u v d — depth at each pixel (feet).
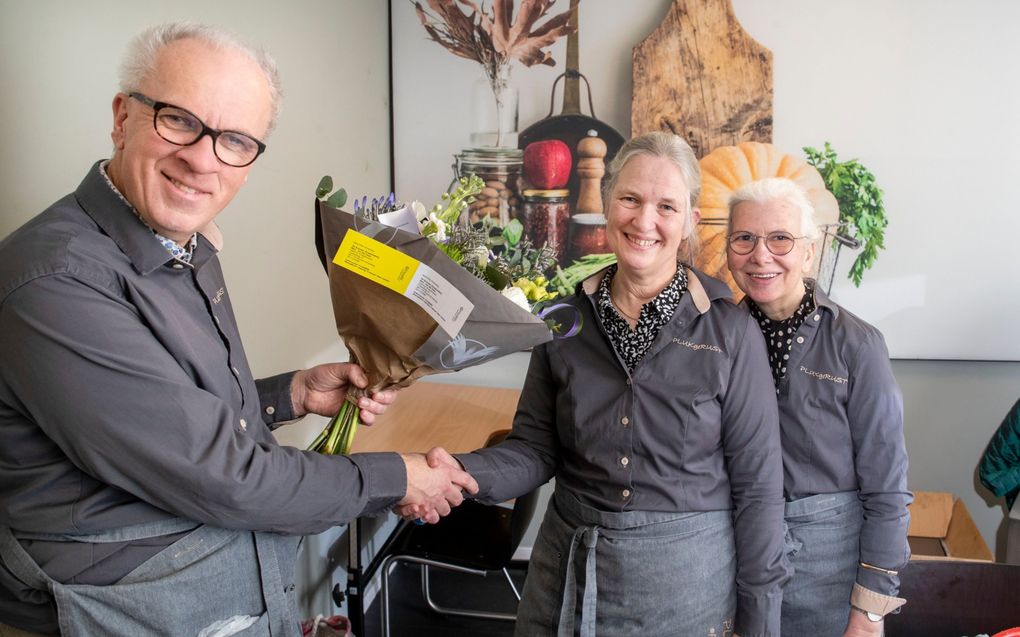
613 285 4.98
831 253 10.10
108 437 3.38
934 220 9.86
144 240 3.64
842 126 9.85
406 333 4.32
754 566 4.67
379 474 4.25
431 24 10.38
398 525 8.87
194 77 3.44
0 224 4.51
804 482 5.16
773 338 5.30
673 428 4.65
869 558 4.96
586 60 10.16
